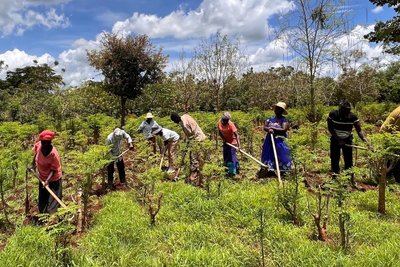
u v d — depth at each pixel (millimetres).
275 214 6859
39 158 6988
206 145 9609
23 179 9984
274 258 5410
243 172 10258
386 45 21312
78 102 24297
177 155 12219
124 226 6289
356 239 5891
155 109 27688
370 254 5066
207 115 19484
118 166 9547
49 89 27625
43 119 19156
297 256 5277
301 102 19047
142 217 7004
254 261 5426
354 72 24078
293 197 6586
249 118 17281
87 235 6281
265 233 5969
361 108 22391
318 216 5883
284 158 9188
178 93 28625
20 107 24875
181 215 7129
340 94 25172
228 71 26453
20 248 5512
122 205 7551
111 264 5379
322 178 9258
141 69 22156
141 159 11531
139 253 5738
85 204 6918
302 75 18188
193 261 5191
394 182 8688
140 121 18312
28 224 7230
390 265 4863
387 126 8312
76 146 13875
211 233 6168
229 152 9789
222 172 8406
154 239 6168
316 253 5270
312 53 14867
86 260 5242
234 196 7488
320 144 12586
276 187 7734
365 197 7633
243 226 6621
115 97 26438
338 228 6199
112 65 21781
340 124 8742
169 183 8844
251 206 7145
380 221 6500
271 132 9156
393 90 27516
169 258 5551
